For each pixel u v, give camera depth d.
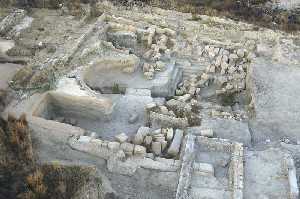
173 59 20.55
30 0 22.67
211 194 12.84
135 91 18.28
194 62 20.53
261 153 14.16
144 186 13.52
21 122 14.48
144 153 14.27
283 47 20.34
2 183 12.28
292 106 17.27
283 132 16.16
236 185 12.77
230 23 22.55
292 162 13.56
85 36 20.33
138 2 23.94
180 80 19.98
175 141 14.96
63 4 22.97
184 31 22.08
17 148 13.67
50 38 20.22
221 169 13.80
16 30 20.53
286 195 12.71
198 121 16.34
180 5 23.98
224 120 16.42
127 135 15.99
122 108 17.36
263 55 20.42
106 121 16.80
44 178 12.72
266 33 21.78
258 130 16.23
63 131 14.95
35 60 18.55
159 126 16.28
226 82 19.59
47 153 14.25
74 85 17.12
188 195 12.74
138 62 19.73
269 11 24.05
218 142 14.33
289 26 22.45
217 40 21.61
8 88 16.80
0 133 14.02
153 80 19.12
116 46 20.88
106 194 13.08
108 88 18.81
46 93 16.66
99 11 22.72
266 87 18.17
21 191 12.10
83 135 14.94
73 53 19.09
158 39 21.56
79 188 12.65
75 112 17.03
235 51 21.02
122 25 21.86
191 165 13.55
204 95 19.19
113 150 14.35
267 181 13.15
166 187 13.46
